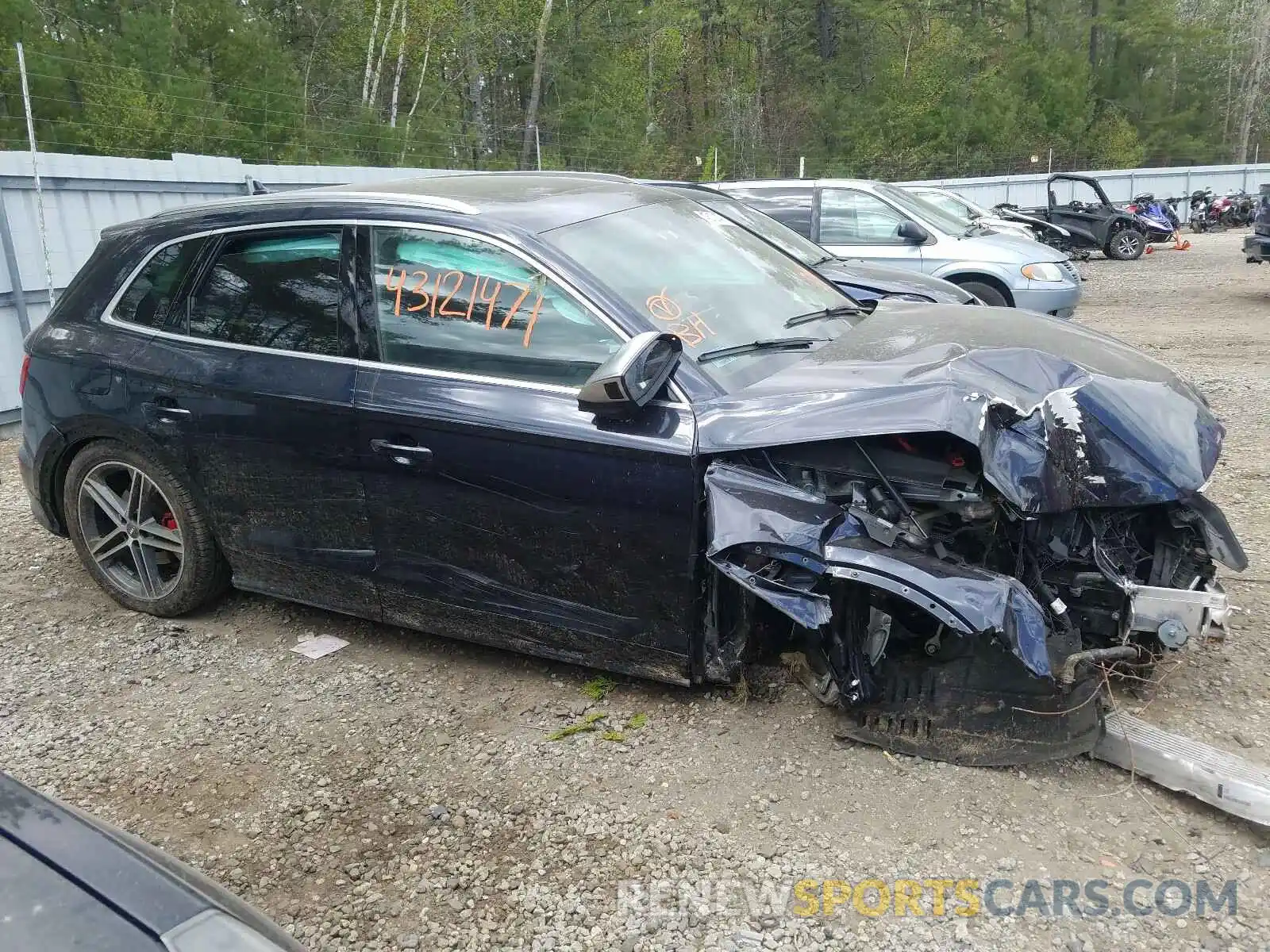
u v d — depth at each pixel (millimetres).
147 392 4094
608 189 4246
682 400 3240
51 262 8586
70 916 1415
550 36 41406
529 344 3469
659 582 3297
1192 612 3055
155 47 21000
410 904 2744
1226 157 61500
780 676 3699
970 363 3260
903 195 10953
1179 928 2539
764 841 2914
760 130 48531
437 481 3557
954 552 3215
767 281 4098
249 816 3137
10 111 17312
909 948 2516
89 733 3629
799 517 3025
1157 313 13633
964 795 3061
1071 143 53875
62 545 5441
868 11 52250
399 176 15312
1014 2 61250
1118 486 3064
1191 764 3014
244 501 4023
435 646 4172
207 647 4250
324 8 31891
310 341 3809
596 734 3480
